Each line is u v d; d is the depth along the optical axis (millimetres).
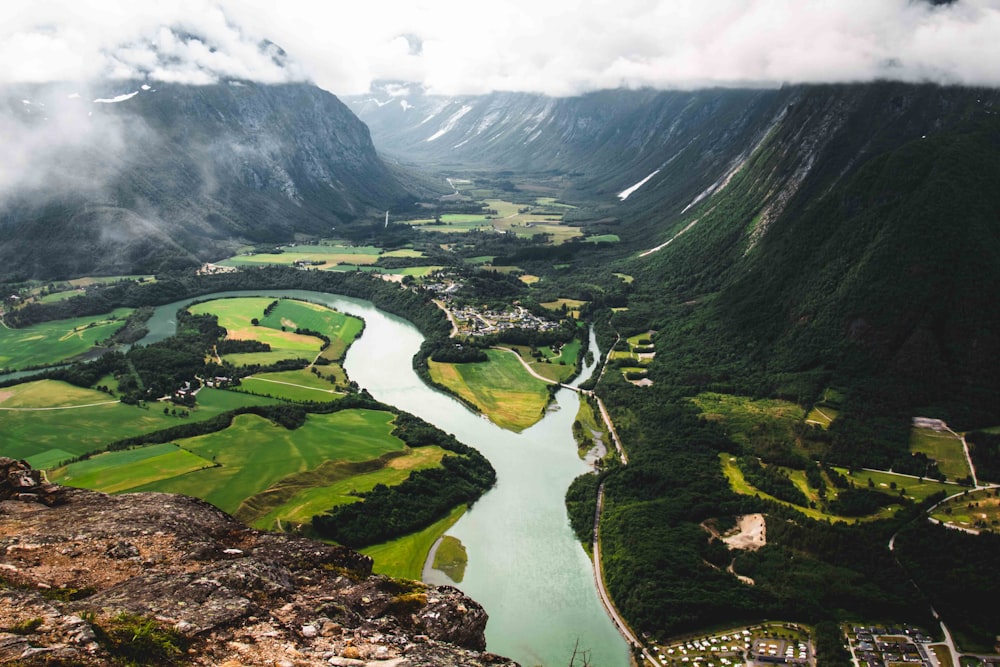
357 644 34188
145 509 44469
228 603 34969
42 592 35250
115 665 29172
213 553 40844
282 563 41156
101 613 32781
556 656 119875
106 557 39000
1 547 38750
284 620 35156
